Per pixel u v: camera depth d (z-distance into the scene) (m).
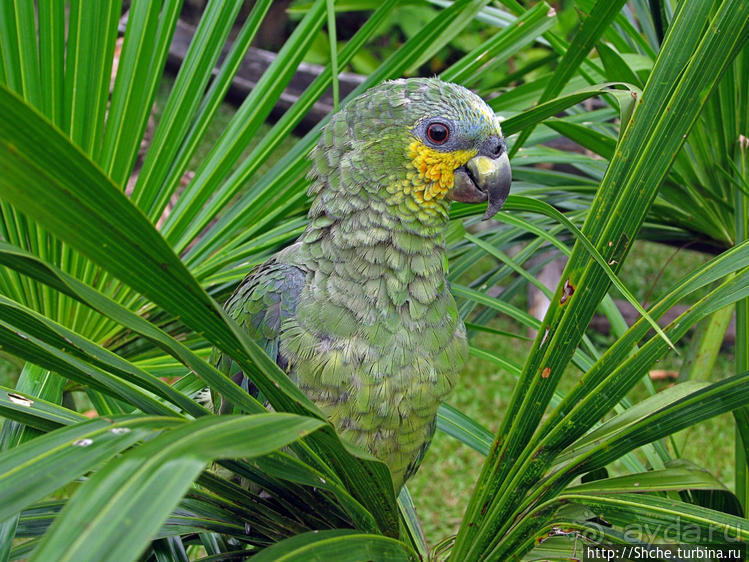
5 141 0.96
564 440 1.22
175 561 1.25
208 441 1.06
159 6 1.33
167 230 1.36
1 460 1.14
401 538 1.26
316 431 1.17
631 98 1.21
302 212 1.37
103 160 1.34
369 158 1.27
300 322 1.26
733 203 1.37
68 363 1.19
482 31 2.72
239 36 1.36
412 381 1.26
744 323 1.33
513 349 2.85
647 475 1.22
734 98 1.33
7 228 1.31
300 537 1.17
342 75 2.63
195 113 1.36
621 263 1.21
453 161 1.28
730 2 1.20
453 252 1.42
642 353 1.21
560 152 1.45
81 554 0.90
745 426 1.26
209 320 1.16
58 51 1.31
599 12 1.27
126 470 0.99
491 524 1.24
